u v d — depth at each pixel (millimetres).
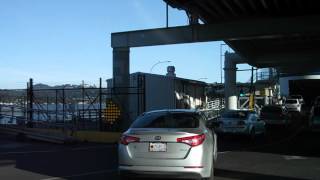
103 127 28453
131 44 30797
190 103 47406
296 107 62844
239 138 25328
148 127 10523
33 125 26766
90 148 19297
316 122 29625
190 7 27234
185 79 44844
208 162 10336
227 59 50250
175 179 10500
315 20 28078
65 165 13984
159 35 30406
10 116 26891
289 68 61969
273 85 82812
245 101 71312
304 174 12586
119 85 30391
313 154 17688
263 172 12898
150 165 9836
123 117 28500
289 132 31734
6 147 19562
